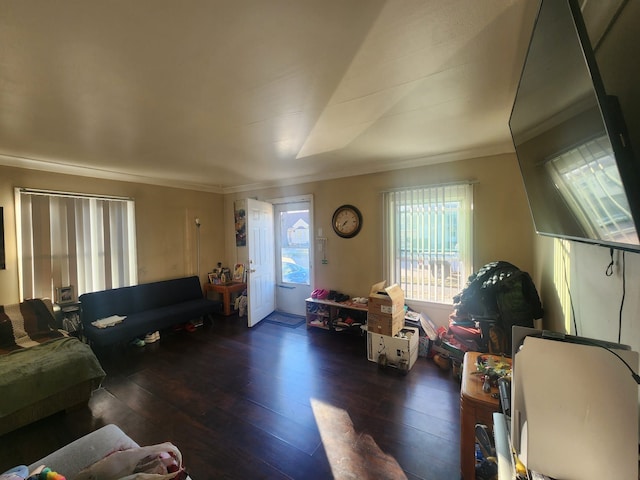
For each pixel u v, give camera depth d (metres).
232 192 5.09
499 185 2.79
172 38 1.12
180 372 2.73
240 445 1.78
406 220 3.29
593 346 0.70
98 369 2.31
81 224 3.34
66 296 3.18
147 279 4.00
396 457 1.66
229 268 5.16
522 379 0.75
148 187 4.04
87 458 1.26
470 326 2.60
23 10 0.95
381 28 1.09
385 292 2.86
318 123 2.07
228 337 3.62
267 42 1.17
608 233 0.68
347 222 3.77
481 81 1.52
